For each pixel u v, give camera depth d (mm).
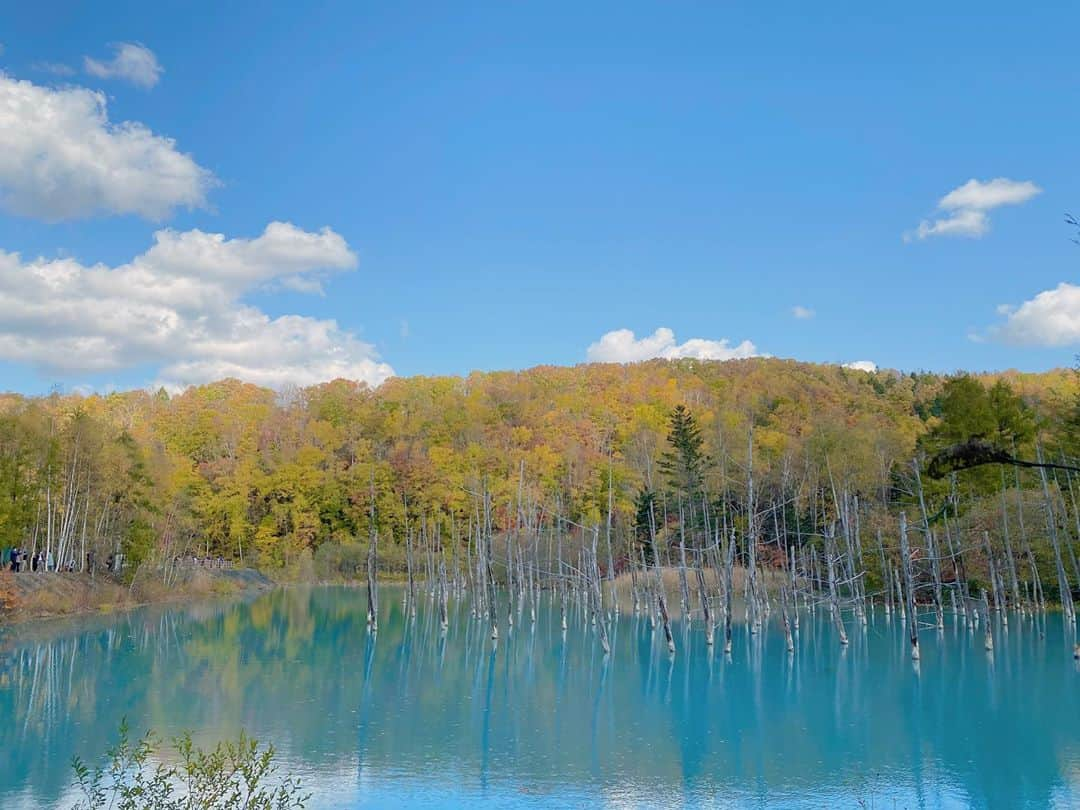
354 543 100062
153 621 52750
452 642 47719
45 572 54250
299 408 133875
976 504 61750
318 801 19156
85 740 23656
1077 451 56594
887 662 40656
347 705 29484
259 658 39938
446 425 122312
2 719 25969
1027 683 34844
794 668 38812
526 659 41406
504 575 82500
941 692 32969
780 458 78000
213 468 103188
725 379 138250
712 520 70562
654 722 27578
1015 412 65375
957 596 58656
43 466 55156
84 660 37469
